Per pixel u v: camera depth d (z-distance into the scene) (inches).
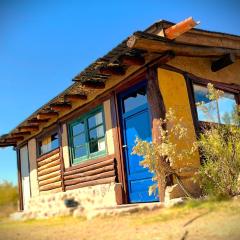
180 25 251.1
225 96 342.6
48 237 153.6
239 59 362.9
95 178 363.3
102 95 356.5
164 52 271.4
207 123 291.7
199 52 289.0
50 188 469.4
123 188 320.2
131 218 183.2
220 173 224.7
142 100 306.2
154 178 251.6
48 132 486.0
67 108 414.9
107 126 349.4
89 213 205.2
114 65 305.9
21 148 586.2
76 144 412.8
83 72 304.2
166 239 128.6
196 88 313.4
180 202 207.9
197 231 133.0
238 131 237.9
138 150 247.1
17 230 170.1
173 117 255.0
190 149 274.8
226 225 135.2
